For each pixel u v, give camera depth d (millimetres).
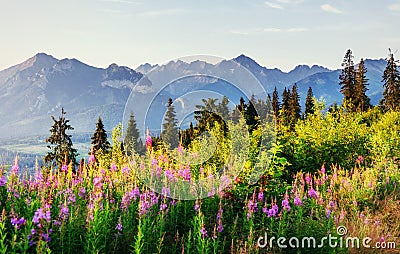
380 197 10469
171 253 6727
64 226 6090
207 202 7773
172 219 7434
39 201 6484
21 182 7078
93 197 6996
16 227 5512
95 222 6109
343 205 8977
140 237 6086
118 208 7238
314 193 8570
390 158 13102
